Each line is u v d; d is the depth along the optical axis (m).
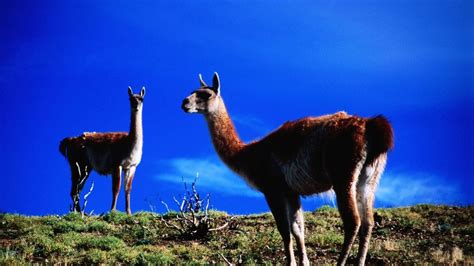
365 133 8.55
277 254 11.86
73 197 19.42
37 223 14.81
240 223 14.61
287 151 9.39
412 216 14.59
